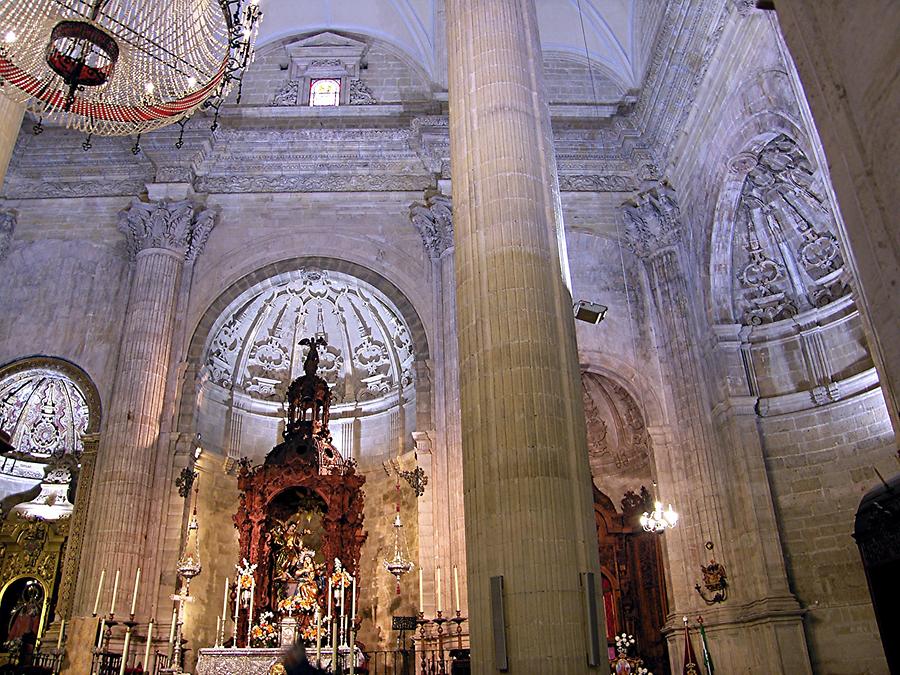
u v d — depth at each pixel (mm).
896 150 2531
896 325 2561
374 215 19812
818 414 16156
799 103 11406
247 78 21172
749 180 16594
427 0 20844
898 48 2496
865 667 14188
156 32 12172
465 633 14922
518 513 8375
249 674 12664
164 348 17641
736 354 16938
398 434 19516
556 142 20281
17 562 16875
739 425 16188
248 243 19328
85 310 18500
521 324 9281
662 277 18641
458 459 16734
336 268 19500
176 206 18828
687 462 17000
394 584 17766
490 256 9766
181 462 16906
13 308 18453
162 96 11945
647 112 19078
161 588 15766
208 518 18016
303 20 21625
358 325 20969
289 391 18406
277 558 16891
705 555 16047
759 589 14812
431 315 18750
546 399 8938
